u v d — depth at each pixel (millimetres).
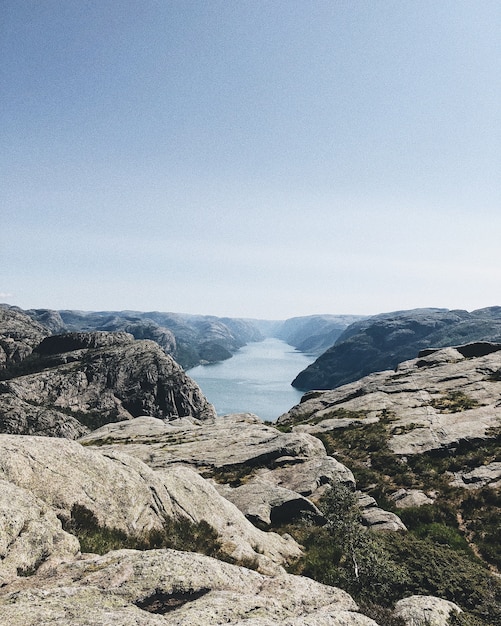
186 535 15656
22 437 15867
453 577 16016
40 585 9055
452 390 52219
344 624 8211
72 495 14242
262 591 9977
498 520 26078
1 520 10727
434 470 34219
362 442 42125
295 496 25906
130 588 8742
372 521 25578
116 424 64125
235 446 40312
